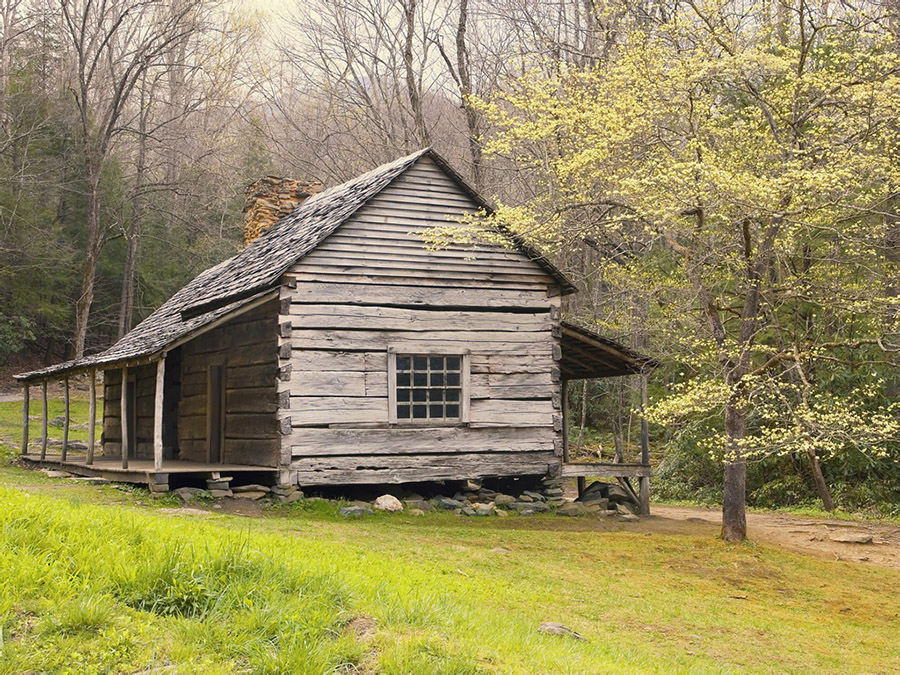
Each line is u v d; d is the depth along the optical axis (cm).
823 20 1549
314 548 965
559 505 1758
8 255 3606
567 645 701
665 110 1527
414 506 1631
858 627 1033
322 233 1578
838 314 1681
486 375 1716
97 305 4203
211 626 577
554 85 1692
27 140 3759
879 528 1820
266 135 4159
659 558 1323
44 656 521
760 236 1552
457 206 1730
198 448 1878
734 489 1466
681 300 1797
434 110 4141
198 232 4500
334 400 1580
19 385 3794
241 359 1712
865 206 1534
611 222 1678
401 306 1655
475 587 945
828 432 1318
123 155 4694
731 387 1391
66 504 915
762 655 861
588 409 3222
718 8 1453
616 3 2103
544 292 1783
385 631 595
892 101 1303
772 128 1434
